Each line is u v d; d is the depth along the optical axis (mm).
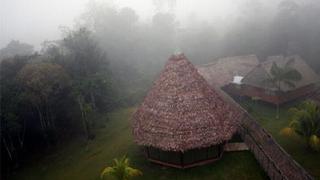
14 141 35656
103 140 35969
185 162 25594
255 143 26203
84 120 37062
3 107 32281
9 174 32625
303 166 25656
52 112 37906
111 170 22484
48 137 36875
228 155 26891
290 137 30953
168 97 25609
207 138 24375
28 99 33250
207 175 24609
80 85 38031
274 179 22484
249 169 24797
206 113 25125
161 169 26062
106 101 45750
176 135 24281
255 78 40781
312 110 27375
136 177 25438
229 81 44188
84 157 32781
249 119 30312
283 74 35875
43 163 33688
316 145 25703
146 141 25234
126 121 40875
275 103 38312
